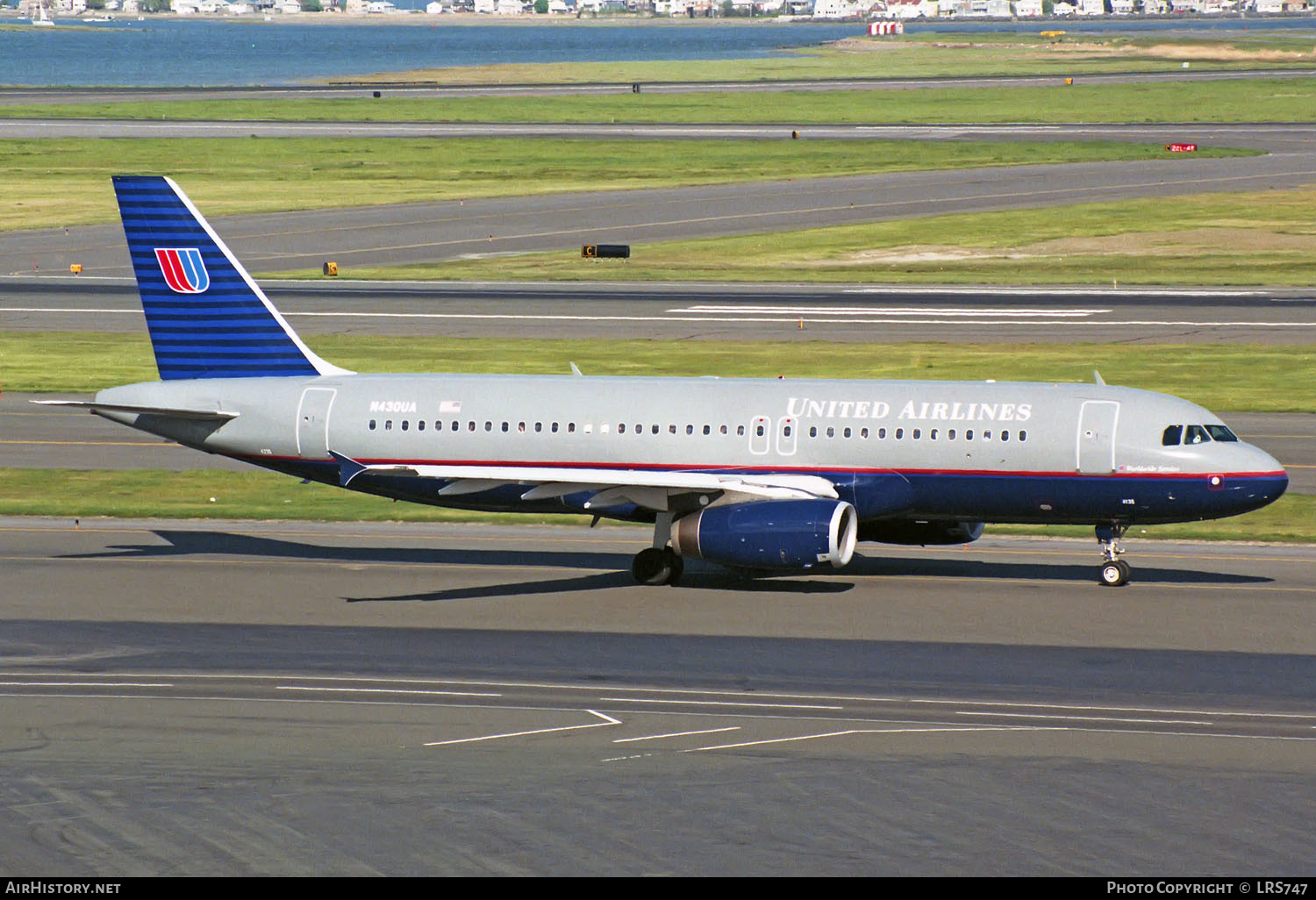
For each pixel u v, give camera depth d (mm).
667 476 167750
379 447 180000
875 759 114875
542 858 97438
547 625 153875
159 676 135500
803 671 137625
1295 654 142750
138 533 196125
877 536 182625
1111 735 120188
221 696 130125
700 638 149125
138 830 101750
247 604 161750
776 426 172375
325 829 101812
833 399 173250
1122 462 165250
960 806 105625
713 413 174250
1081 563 182750
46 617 155250
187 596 164625
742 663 140125
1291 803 106125
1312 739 119125
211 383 185500
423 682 134250
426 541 193875
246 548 188250
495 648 145125
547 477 164000
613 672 137500
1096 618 156375
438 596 166250
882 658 141875
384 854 97875
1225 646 145875
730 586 171625
